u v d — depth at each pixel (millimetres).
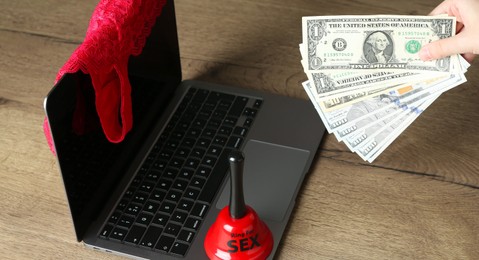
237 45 1462
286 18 1518
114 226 1131
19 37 1491
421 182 1201
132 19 1122
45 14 1544
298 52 1445
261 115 1301
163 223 1131
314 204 1172
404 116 1205
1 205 1188
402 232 1131
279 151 1239
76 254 1113
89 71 1031
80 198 1094
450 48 1186
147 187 1183
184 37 1482
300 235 1128
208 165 1215
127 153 1214
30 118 1330
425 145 1258
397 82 1211
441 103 1327
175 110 1312
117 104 1129
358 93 1210
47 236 1140
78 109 1051
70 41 1481
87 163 1096
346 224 1144
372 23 1247
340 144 1264
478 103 1326
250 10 1540
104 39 1064
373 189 1193
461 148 1252
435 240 1119
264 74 1397
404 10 1515
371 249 1109
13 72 1417
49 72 1415
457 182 1200
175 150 1241
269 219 1138
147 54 1226
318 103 1223
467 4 1215
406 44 1229
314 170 1224
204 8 1546
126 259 1104
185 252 1095
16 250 1122
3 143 1287
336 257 1099
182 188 1180
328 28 1246
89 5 1564
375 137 1196
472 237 1122
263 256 1079
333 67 1225
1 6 1566
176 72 1352
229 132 1270
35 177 1231
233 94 1340
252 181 1192
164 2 1236
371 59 1225
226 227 1055
